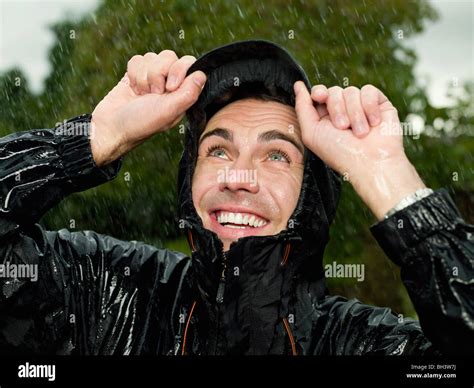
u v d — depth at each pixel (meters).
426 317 2.36
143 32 7.99
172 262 2.95
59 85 9.16
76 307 2.81
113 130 2.65
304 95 2.60
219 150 2.72
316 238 2.73
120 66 8.08
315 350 2.70
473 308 2.29
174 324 2.78
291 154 2.69
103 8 8.46
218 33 7.72
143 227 7.88
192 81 2.58
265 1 7.74
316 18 7.75
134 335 2.81
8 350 2.75
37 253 2.70
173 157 7.64
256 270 2.62
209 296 2.67
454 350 2.33
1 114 9.48
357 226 7.31
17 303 2.68
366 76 7.72
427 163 7.71
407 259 2.38
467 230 2.37
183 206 2.75
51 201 2.66
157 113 2.57
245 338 2.64
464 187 7.70
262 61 2.72
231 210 2.66
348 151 2.48
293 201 2.67
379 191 2.43
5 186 2.60
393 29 8.00
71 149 2.64
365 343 2.70
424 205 2.38
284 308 2.67
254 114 2.71
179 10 7.86
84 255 2.90
